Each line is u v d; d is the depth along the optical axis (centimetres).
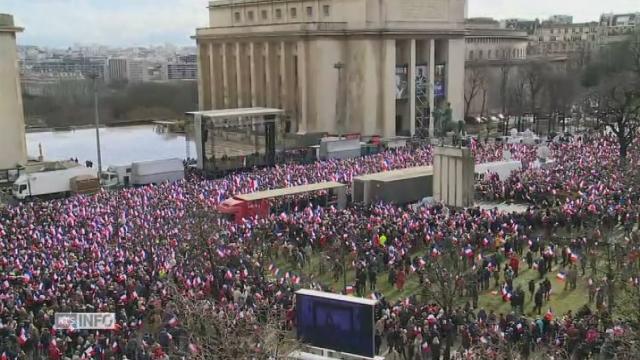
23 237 6109
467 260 5650
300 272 5747
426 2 14200
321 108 13875
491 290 5416
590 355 3984
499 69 19512
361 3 13750
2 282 4909
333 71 13938
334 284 5662
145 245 5922
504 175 9031
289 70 14362
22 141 11156
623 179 7900
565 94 17162
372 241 6016
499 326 4316
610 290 4550
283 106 14512
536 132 14675
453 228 6294
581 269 5612
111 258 5541
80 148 15975
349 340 3734
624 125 9644
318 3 14738
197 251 5725
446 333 4259
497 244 6028
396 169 9381
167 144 16412
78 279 4991
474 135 14638
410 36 13950
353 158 10788
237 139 12631
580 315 4438
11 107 11006
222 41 15962
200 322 4059
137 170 9556
